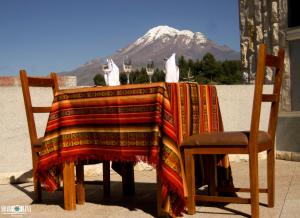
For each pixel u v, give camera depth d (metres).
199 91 3.80
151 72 4.85
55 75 4.62
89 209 3.90
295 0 6.32
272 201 3.65
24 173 5.62
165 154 3.18
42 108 4.39
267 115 6.59
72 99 3.76
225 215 3.46
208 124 3.92
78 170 4.12
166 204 3.28
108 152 3.57
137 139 3.39
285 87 6.50
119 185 5.10
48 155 3.83
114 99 3.51
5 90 5.65
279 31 6.54
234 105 6.57
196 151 3.40
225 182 4.07
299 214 3.42
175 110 3.40
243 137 3.24
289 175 5.16
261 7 6.82
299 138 6.30
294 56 6.42
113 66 4.18
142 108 3.37
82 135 3.73
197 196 3.47
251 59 7.05
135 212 3.72
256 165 3.20
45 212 3.86
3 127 5.63
